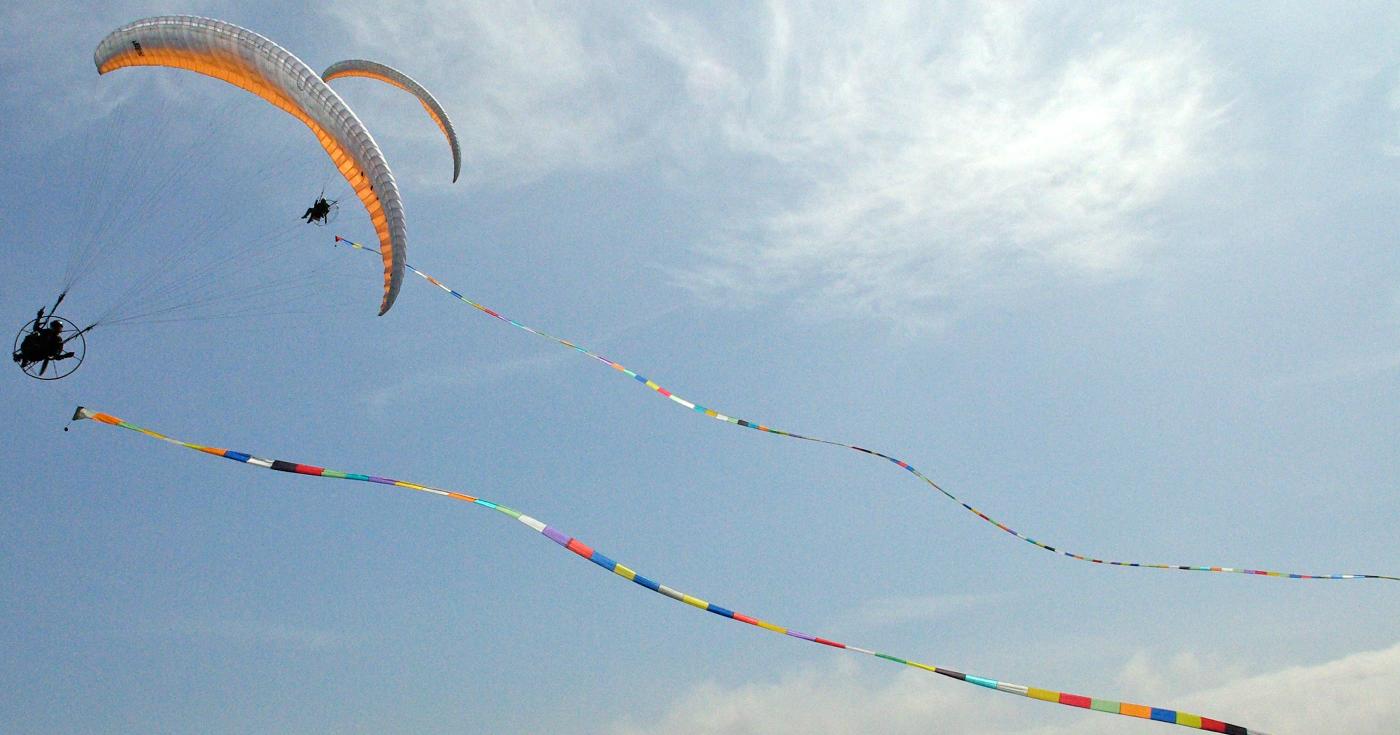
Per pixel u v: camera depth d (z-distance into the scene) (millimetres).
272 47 17672
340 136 17906
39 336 16344
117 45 18719
